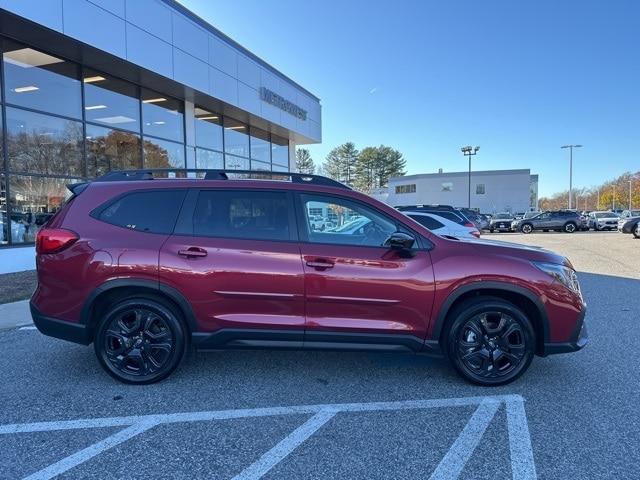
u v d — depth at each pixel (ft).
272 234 13.06
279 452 9.64
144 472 8.91
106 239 12.91
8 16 29.81
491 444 9.95
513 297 13.21
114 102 42.98
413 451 9.69
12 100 34.30
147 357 13.07
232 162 61.00
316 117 77.46
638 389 12.88
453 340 12.88
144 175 14.17
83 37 34.42
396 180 236.63
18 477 8.70
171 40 43.37
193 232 13.08
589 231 119.55
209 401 12.13
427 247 13.07
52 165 37.63
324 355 15.88
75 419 11.10
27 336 18.31
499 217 134.10
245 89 55.88
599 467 9.05
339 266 12.66
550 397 12.35
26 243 35.83
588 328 19.20
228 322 12.82
